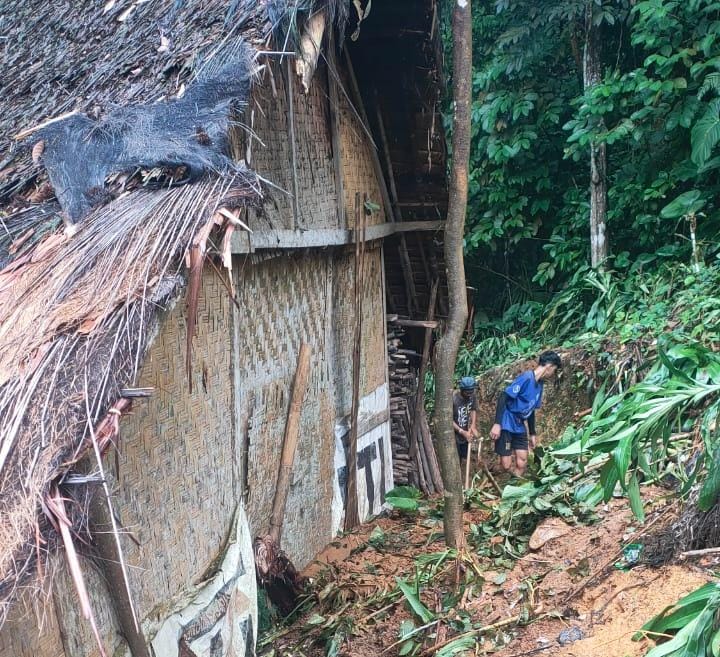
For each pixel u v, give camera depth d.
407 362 8.19
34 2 6.62
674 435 5.53
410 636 4.79
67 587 3.21
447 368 5.49
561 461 6.51
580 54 9.93
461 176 5.30
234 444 5.00
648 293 8.30
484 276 11.67
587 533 5.17
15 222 3.90
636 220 8.86
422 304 8.55
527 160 10.34
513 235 10.85
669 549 4.42
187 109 4.05
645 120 8.51
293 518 5.95
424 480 8.00
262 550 5.18
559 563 5.01
